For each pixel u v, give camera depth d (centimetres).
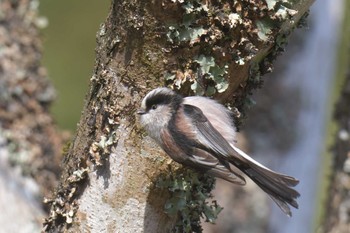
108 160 1042
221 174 1020
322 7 2139
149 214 1045
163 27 1008
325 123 2173
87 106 1062
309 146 2142
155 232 1052
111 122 1035
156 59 1020
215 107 1034
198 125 1022
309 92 2130
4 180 1450
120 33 1027
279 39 1055
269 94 2120
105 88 1040
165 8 998
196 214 1071
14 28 1576
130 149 1036
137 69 1027
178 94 1030
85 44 2764
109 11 1049
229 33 1009
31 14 1596
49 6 2766
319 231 1557
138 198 1042
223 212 2108
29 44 1577
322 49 2145
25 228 1412
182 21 1005
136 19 1013
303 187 2150
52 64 2730
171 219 1056
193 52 1015
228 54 1015
